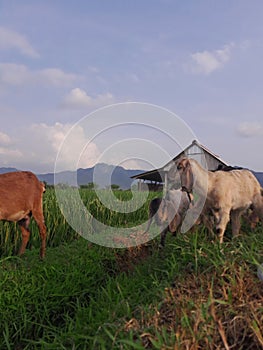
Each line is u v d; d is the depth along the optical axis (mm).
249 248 1741
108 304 1598
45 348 1379
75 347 1283
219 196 2338
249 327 1120
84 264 2209
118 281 1896
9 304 1750
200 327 1113
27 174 2557
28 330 1671
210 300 1161
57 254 2459
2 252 2641
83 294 1918
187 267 1684
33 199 2523
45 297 1824
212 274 1502
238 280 1387
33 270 2070
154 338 1086
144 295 1561
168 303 1329
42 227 2527
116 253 2455
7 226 2701
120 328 1185
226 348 1024
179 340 1044
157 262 2000
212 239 2303
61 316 1797
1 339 1597
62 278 2016
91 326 1404
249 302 1247
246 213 2654
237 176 2459
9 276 1969
